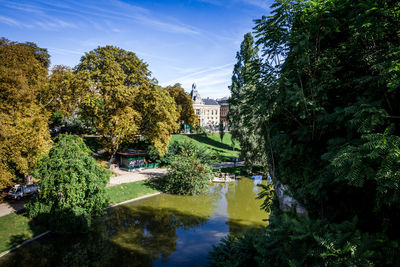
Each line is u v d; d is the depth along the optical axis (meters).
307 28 5.73
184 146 32.19
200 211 17.61
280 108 5.86
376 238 3.53
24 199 17.31
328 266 3.47
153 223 15.19
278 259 4.58
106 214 16.38
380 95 4.09
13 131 15.38
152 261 10.82
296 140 6.27
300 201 5.80
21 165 15.95
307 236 3.96
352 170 3.19
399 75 3.59
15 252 11.01
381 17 4.22
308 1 5.52
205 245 12.43
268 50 6.01
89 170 13.86
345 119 4.56
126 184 23.03
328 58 5.37
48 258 10.71
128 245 12.24
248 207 18.67
